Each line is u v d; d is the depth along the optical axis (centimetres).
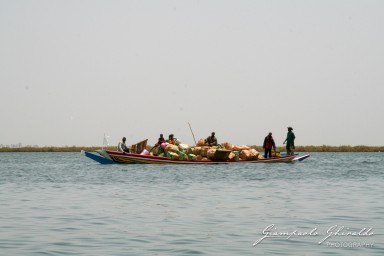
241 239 1433
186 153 4572
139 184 2970
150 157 4434
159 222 1700
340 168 4334
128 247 1339
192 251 1295
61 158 7831
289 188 2727
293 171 3922
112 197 2378
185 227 1608
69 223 1686
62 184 3025
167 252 1285
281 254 1267
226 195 2430
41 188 2808
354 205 2073
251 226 1620
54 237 1463
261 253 1277
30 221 1728
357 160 6156
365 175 3572
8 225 1652
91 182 3125
